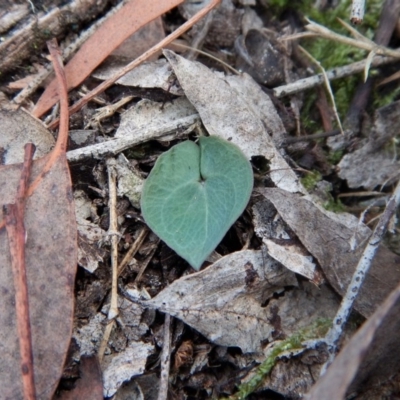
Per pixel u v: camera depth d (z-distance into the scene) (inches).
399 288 3.8
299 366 5.3
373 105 6.6
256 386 5.2
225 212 5.3
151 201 5.3
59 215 5.0
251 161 5.9
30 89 6.1
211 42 6.7
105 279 5.4
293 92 6.5
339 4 7.0
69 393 5.0
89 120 5.9
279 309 5.6
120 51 6.3
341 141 6.4
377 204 6.2
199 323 5.3
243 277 5.5
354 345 3.8
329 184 6.2
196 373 5.4
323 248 5.4
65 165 5.1
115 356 5.2
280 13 7.0
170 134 5.8
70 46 6.2
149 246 5.6
